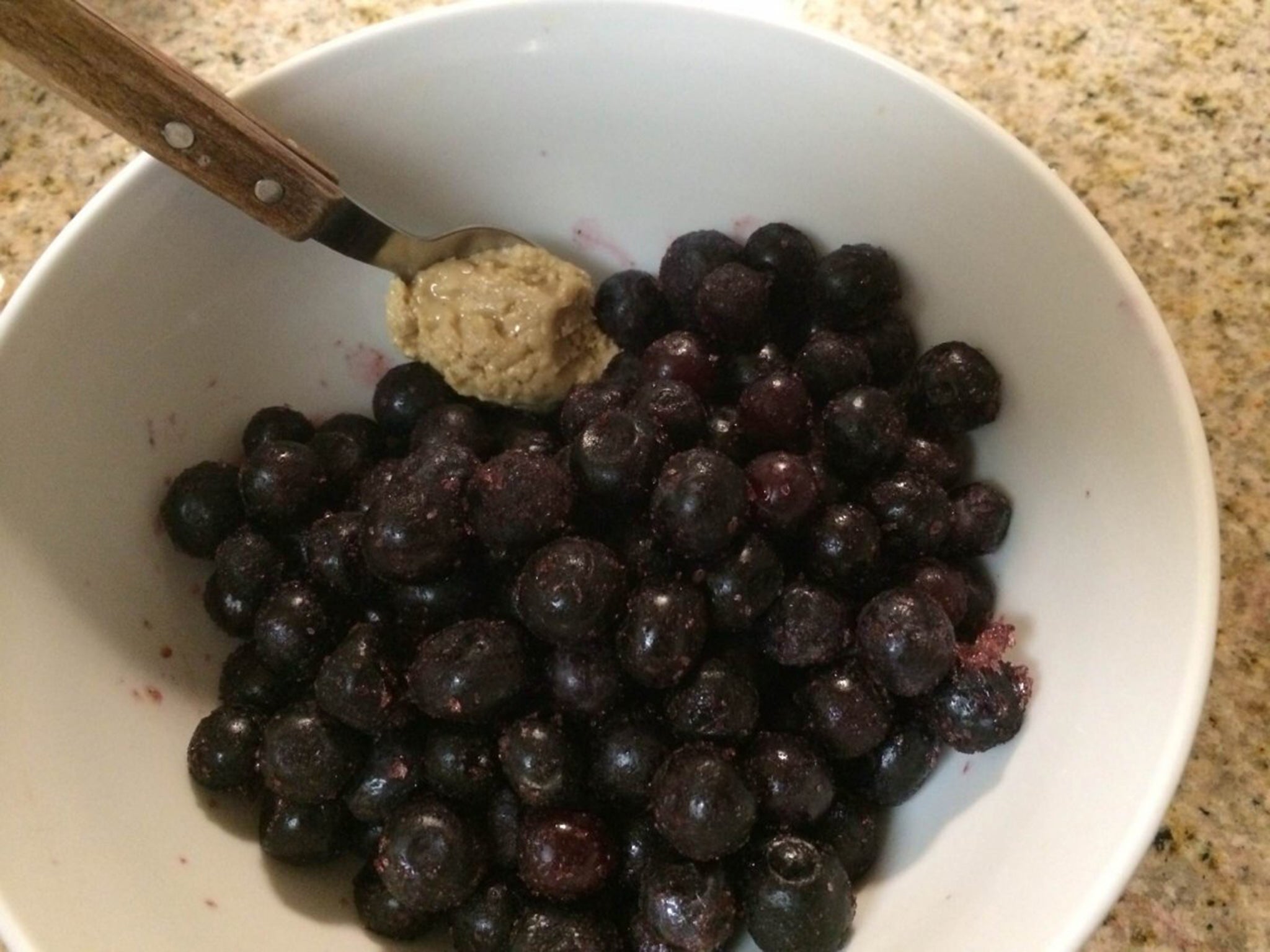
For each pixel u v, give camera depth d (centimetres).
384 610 16
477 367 18
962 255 16
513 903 15
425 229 18
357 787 15
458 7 16
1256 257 18
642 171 18
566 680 15
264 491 17
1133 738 12
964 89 19
